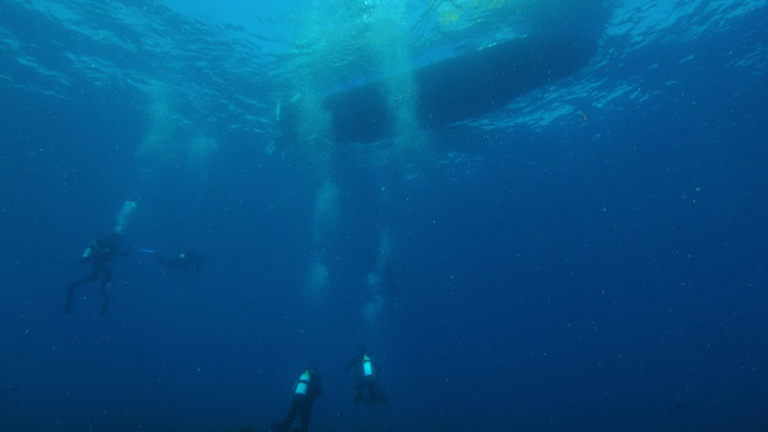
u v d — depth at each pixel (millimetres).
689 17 14320
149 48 14602
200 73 15883
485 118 20703
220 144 22562
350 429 18969
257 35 13352
